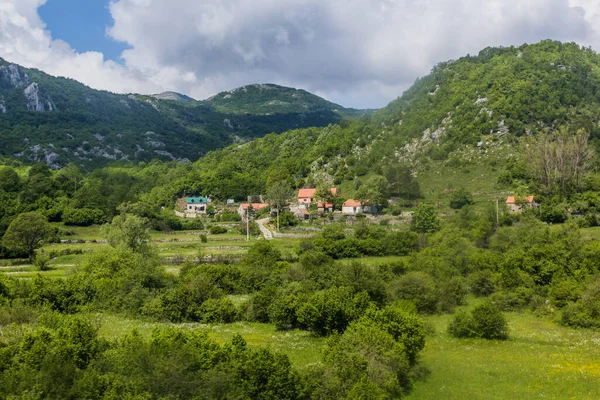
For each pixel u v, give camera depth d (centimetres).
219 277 7062
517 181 13888
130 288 6231
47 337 3422
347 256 9506
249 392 2925
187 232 14162
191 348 3166
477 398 3462
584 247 7344
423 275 6331
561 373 3941
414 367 3969
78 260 9819
